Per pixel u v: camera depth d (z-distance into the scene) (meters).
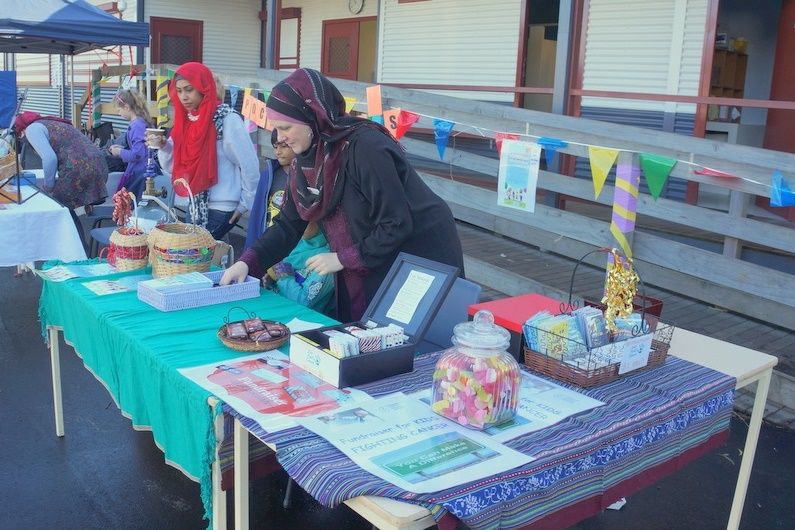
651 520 3.05
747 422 4.01
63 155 5.45
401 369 2.11
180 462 2.10
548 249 7.21
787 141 7.79
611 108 7.54
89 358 2.80
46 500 3.04
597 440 1.75
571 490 1.69
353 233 2.74
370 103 5.10
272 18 9.86
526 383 2.09
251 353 2.26
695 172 4.18
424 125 5.97
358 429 1.71
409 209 2.68
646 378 2.20
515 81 8.53
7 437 3.56
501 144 4.32
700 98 6.66
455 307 2.80
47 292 3.26
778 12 8.96
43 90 17.27
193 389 1.94
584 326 2.15
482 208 6.27
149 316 2.60
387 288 2.36
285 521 2.95
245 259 2.95
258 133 7.91
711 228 5.19
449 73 9.27
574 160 7.81
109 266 3.31
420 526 1.40
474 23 8.88
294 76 2.55
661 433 1.96
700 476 3.44
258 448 2.00
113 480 3.22
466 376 1.74
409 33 9.70
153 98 11.40
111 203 6.32
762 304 5.40
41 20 7.97
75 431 3.66
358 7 10.97
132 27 8.70
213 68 13.67
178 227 3.08
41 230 4.45
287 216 3.04
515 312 2.38
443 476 1.49
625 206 4.44
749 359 2.46
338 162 2.62
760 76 9.11
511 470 1.54
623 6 7.30
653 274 6.13
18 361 4.54
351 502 1.46
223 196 4.36
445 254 2.86
